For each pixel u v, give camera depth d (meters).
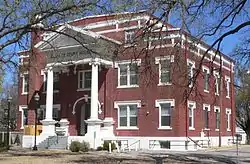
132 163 22.08
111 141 35.81
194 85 20.70
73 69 41.78
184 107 36.44
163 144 36.41
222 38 19.22
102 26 37.03
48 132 39.31
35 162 22.00
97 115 37.69
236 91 60.72
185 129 36.62
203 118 40.56
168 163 22.81
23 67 25.61
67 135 39.91
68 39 37.06
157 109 36.88
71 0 21.08
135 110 38.25
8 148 34.12
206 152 33.88
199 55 25.75
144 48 19.27
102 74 40.03
